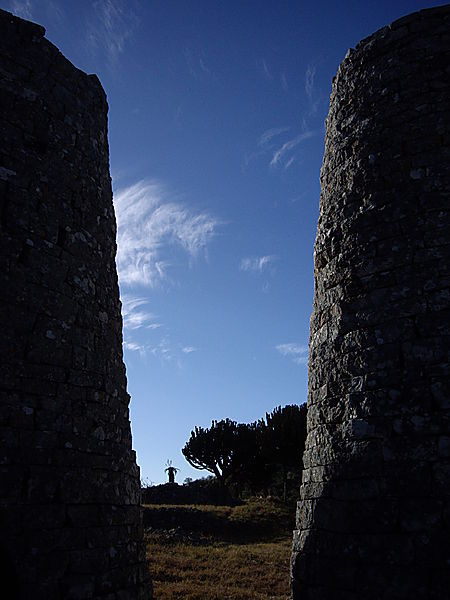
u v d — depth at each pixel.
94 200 7.72
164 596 13.37
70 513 6.11
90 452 6.59
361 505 6.34
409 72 7.67
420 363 6.43
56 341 6.52
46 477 5.98
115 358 7.56
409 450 6.20
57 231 6.93
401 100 7.61
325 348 7.51
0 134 6.63
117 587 6.46
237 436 39.38
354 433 6.66
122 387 7.63
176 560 18.61
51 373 6.35
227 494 36.19
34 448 5.95
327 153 8.66
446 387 6.20
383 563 6.00
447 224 6.79
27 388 6.06
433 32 7.71
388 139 7.55
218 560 19.14
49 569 5.73
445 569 5.65
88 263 7.32
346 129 8.19
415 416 6.28
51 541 5.84
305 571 6.72
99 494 6.56
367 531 6.21
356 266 7.35
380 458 6.35
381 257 7.12
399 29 7.96
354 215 7.61
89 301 7.18
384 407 6.50
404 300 6.77
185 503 35.31
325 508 6.72
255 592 14.45
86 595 6.00
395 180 7.32
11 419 5.83
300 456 35.78
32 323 6.30
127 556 6.79
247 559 19.36
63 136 7.41
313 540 6.76
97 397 6.89
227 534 25.72
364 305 7.09
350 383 6.94
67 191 7.25
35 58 7.29
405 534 5.96
